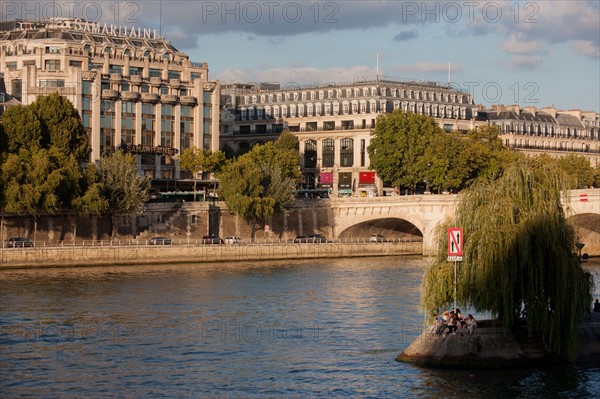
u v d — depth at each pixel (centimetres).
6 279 15750
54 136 19588
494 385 9012
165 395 8912
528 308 9331
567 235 9531
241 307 13288
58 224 19112
